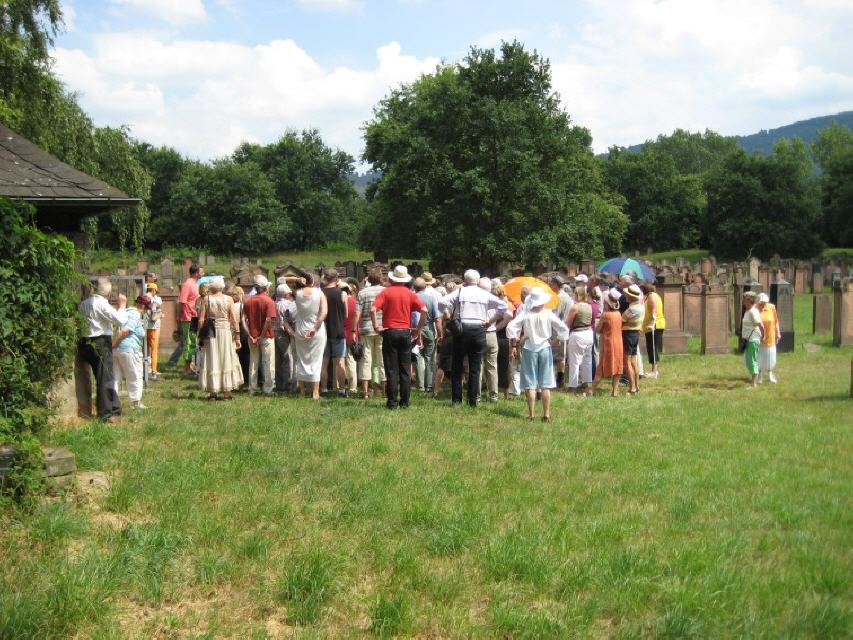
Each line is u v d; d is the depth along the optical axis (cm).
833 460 887
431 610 488
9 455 626
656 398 1337
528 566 543
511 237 3947
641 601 504
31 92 2039
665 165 10050
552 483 771
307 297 1254
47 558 531
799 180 8088
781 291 2039
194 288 1569
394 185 4131
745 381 1549
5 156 1026
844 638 459
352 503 677
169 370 1645
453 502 694
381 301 1171
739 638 452
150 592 498
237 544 577
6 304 656
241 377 1266
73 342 729
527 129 4044
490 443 943
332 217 9256
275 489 717
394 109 5688
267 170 9400
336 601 499
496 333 1294
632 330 1385
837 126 10850
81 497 657
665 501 717
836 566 558
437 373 1341
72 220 1076
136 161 3297
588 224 4184
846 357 1925
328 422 1040
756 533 638
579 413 1180
